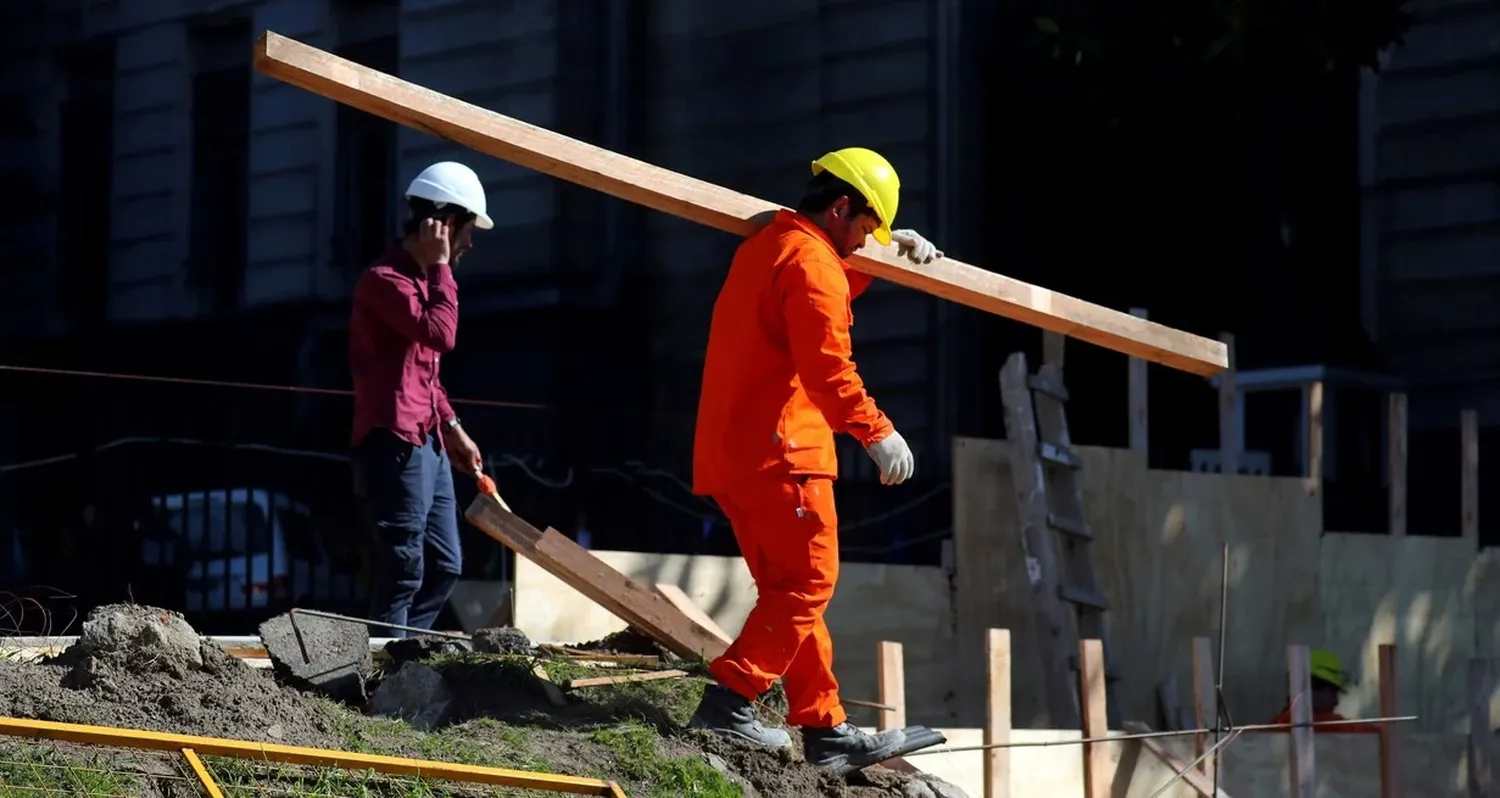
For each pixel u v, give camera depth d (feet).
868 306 135.23
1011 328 135.64
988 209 135.23
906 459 49.93
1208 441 138.31
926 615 86.69
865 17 135.64
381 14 141.79
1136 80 133.59
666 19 138.72
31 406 124.06
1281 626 98.07
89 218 150.20
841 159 52.90
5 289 151.23
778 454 51.29
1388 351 143.95
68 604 102.27
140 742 42.50
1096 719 74.08
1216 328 142.82
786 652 51.67
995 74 136.05
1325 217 145.07
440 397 67.51
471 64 139.74
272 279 142.72
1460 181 141.90
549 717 52.80
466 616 96.84
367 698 53.47
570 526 121.80
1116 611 91.81
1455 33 142.92
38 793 39.52
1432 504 140.36
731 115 138.62
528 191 137.49
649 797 47.42
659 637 63.82
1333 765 85.81
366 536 108.78
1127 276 140.56
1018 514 89.35
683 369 135.44
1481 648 107.04
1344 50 130.00
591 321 135.64
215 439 121.08
